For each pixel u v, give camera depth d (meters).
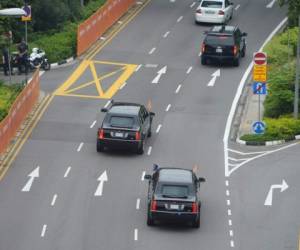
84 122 129.75
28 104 131.38
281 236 96.56
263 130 124.50
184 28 174.62
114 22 176.12
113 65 154.62
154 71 151.88
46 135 124.31
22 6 156.50
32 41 163.38
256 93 124.88
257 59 124.44
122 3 180.75
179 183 96.75
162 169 100.25
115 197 105.81
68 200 104.69
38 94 138.25
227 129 128.88
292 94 131.75
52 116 131.25
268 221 100.38
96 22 166.38
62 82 145.88
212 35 153.00
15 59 148.00
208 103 138.25
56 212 101.38
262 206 104.19
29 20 156.88
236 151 121.12
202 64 154.88
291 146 122.50
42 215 100.50
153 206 95.94
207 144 123.31
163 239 94.94
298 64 127.38
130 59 157.75
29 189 107.31
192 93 142.12
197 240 94.94
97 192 107.06
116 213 101.50
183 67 153.88
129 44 165.50
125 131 116.56
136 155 118.50
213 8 174.75
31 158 116.44
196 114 134.00
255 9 186.12
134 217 100.50
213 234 96.62
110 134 116.81
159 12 184.38
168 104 137.62
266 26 175.75
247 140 123.62
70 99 138.50
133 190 107.94
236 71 152.12
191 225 98.12
